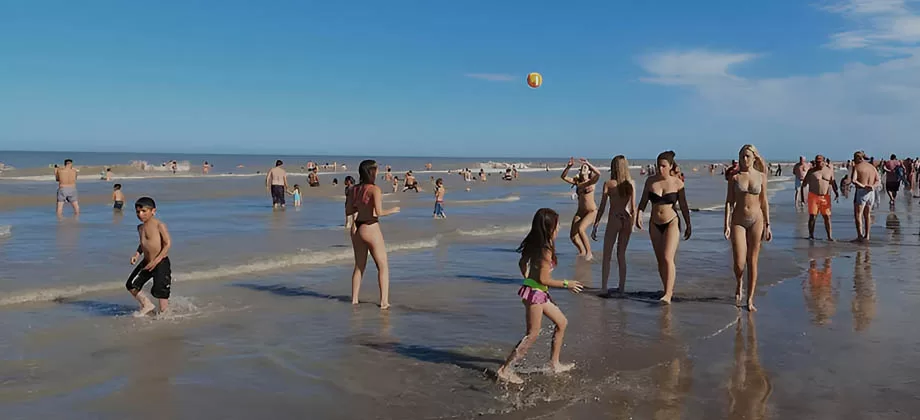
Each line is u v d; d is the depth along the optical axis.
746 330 7.48
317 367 6.12
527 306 5.86
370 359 6.37
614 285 10.23
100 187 39.38
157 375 5.84
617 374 5.93
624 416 4.97
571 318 8.04
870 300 9.01
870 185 14.90
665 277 8.90
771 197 32.66
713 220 21.14
